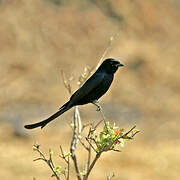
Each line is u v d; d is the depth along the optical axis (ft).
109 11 112.98
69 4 110.73
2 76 88.22
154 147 63.10
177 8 121.90
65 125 70.23
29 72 91.35
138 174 53.11
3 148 60.39
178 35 115.03
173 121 75.31
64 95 83.25
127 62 99.81
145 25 114.01
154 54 103.96
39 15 104.73
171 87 93.86
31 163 54.65
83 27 107.55
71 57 99.96
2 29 99.30
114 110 78.89
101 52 102.89
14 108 76.84
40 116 74.38
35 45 98.94
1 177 49.55
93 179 50.47
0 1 103.45
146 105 83.25
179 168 55.26
